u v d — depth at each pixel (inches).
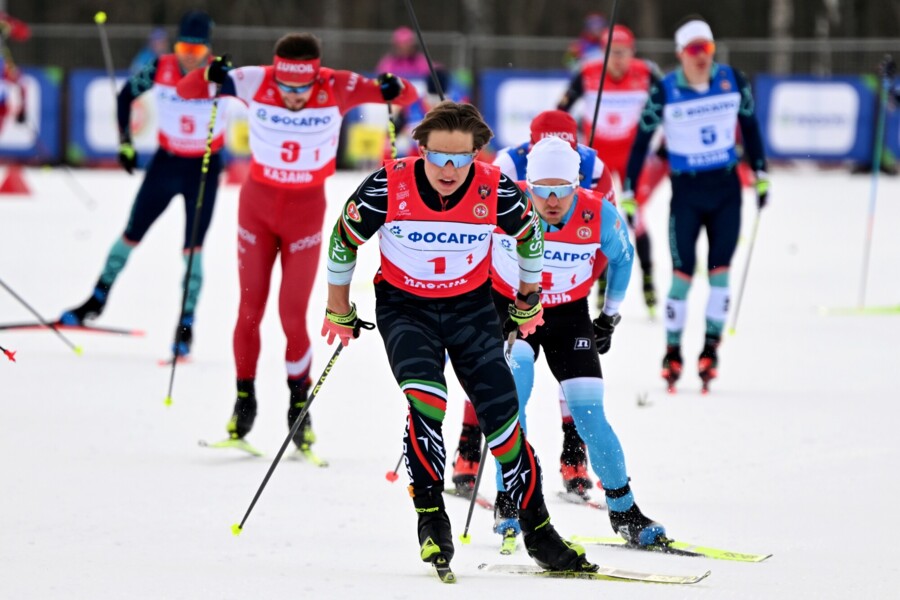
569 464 697.0
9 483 697.0
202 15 1094.4
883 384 995.3
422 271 552.4
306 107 808.9
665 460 765.9
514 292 644.1
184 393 955.3
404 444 545.6
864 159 2851.9
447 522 541.6
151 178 1106.7
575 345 616.4
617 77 1407.5
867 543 592.7
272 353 1127.0
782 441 812.0
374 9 4104.3
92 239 1882.4
